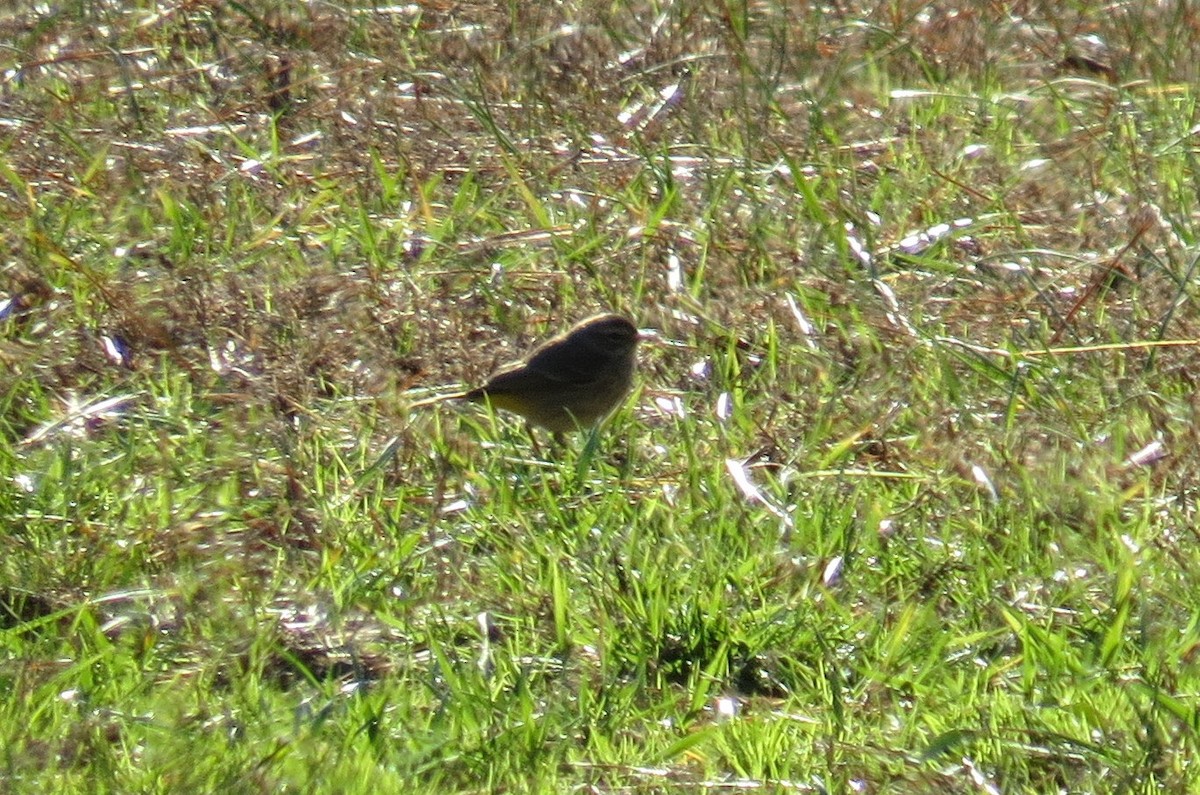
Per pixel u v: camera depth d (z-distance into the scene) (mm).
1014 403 12180
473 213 15062
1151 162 15648
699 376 13031
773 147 16016
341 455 11992
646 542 10750
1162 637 9867
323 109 16906
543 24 18672
